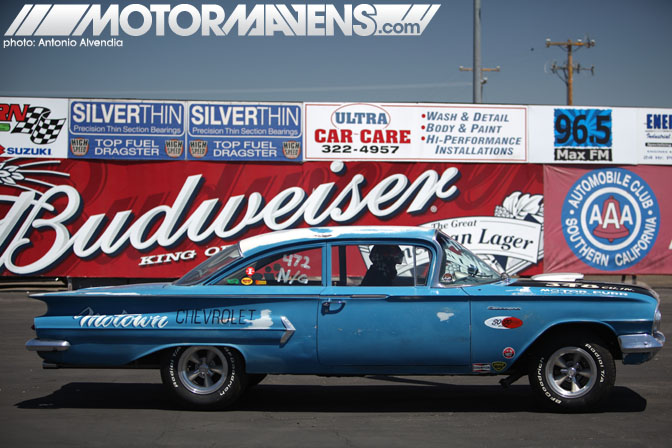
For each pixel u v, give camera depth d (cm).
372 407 659
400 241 640
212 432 564
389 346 614
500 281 647
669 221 1788
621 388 733
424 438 546
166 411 638
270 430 571
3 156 1652
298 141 1722
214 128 1708
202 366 636
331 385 764
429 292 619
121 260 1686
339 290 624
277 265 637
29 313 1348
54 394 709
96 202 1680
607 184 1775
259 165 1717
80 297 630
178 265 1698
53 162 1667
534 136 1762
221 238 1708
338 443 532
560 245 1766
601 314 614
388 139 1734
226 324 619
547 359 622
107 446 524
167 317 624
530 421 601
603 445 524
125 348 625
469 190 1750
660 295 1672
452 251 653
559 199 1766
